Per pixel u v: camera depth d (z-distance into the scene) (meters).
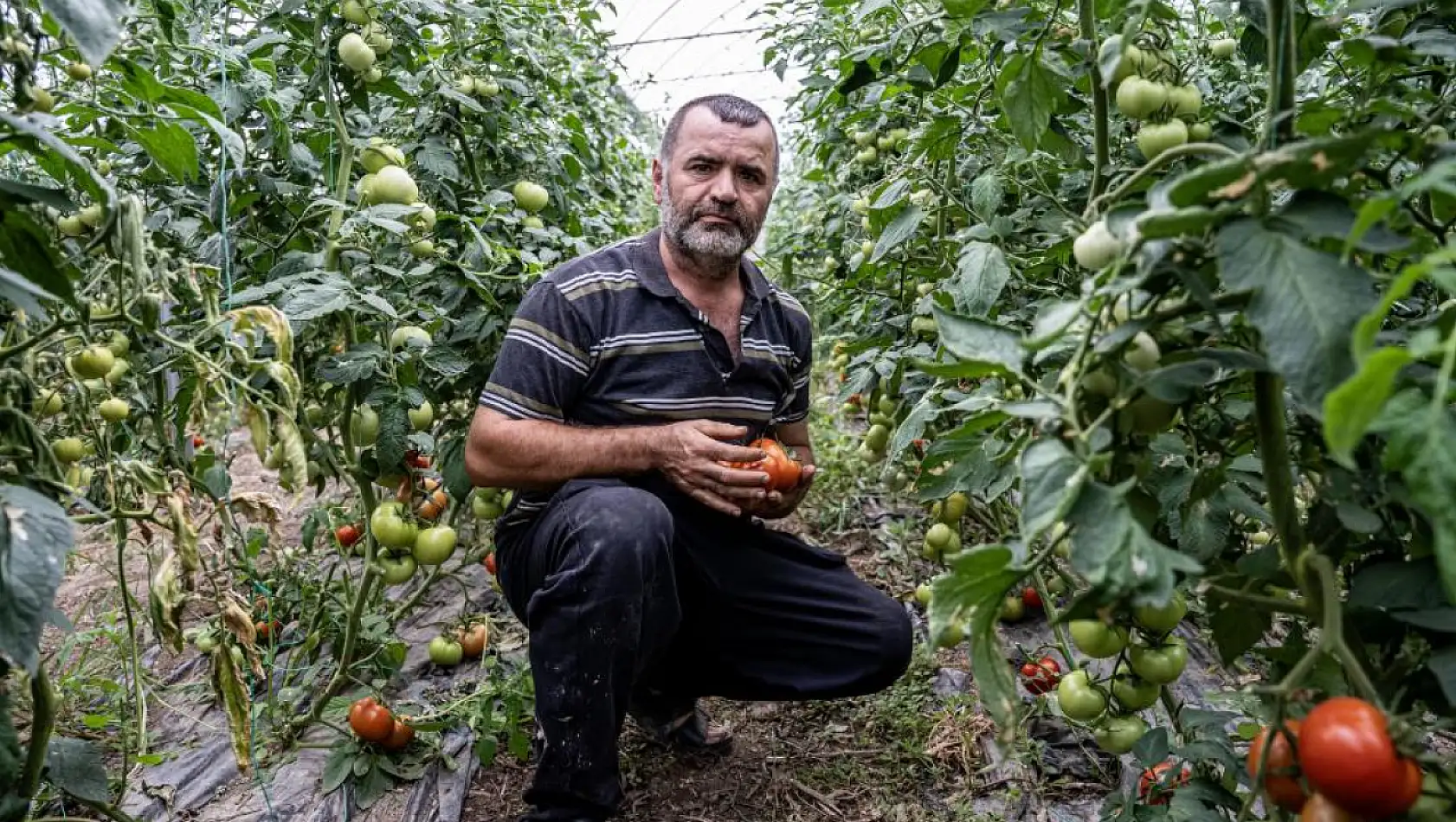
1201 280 0.85
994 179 1.96
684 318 2.05
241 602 1.67
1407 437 0.66
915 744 2.29
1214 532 1.24
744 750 2.35
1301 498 2.05
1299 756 0.84
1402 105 1.09
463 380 2.59
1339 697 0.96
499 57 2.98
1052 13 1.41
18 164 2.21
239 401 1.54
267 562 3.23
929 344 2.42
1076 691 1.47
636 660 1.85
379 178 2.13
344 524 3.01
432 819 2.10
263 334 1.97
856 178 3.55
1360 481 0.97
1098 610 0.91
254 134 2.58
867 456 3.05
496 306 2.40
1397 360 0.58
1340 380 0.73
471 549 3.03
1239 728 1.44
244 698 1.65
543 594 1.79
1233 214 0.85
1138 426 1.00
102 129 2.06
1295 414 1.17
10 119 0.98
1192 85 1.35
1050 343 0.89
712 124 1.98
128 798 2.12
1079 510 0.84
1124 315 0.97
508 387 1.97
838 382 5.93
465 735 2.38
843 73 2.47
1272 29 0.92
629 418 2.05
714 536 2.09
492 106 2.83
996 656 0.93
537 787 1.87
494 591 3.16
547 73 3.35
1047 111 1.49
